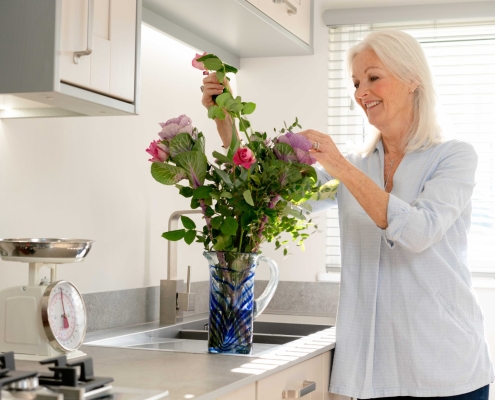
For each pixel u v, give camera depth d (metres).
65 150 2.12
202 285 2.93
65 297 1.68
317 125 3.13
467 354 1.95
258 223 1.85
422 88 2.06
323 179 2.29
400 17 3.02
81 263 2.20
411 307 1.97
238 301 1.84
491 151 3.04
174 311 2.49
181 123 1.83
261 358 1.77
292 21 2.86
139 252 2.51
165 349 1.91
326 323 2.63
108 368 1.57
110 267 2.35
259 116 3.20
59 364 1.23
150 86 2.58
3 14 1.53
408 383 1.97
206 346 2.15
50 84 1.49
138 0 1.80
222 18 2.55
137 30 1.79
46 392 1.10
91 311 2.22
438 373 1.93
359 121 3.13
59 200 2.10
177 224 2.56
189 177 1.83
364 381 2.00
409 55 2.04
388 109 2.06
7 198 1.90
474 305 2.00
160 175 1.82
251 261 1.86
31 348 1.63
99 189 2.29
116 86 1.71
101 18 1.65
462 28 3.04
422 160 2.05
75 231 2.17
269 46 2.98
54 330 1.62
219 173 1.79
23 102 1.73
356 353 2.03
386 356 2.00
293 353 1.86
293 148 1.78
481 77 3.05
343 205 2.15
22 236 1.95
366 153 2.21
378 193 1.86
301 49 3.03
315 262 3.09
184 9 2.45
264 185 1.81
